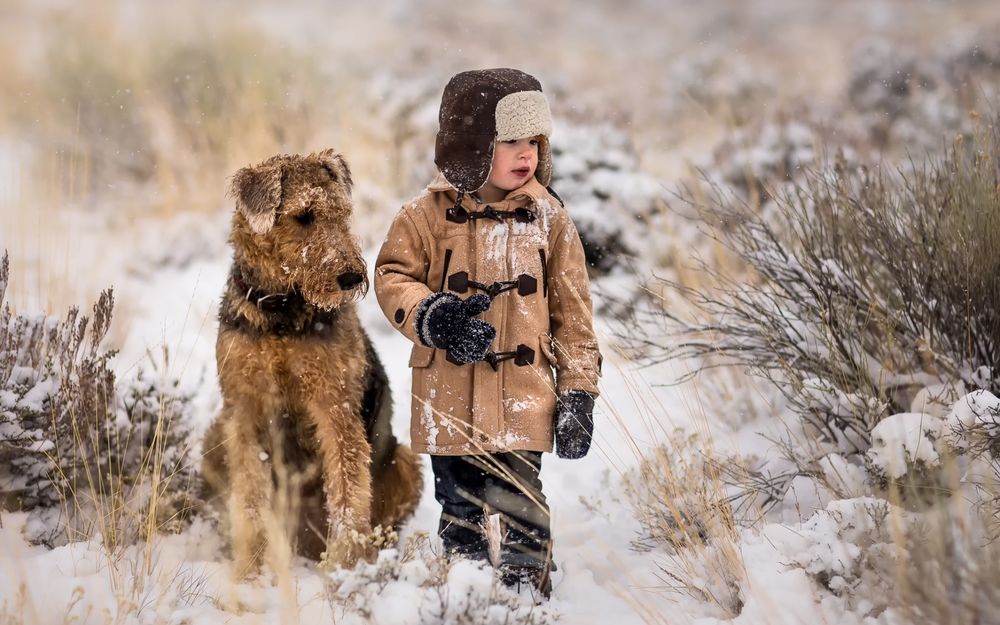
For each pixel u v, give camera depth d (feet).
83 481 26.43
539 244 23.97
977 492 22.06
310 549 27.20
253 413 25.62
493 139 23.43
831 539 21.07
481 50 150.51
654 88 106.63
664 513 25.58
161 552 24.77
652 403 34.63
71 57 80.07
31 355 27.94
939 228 27.40
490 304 22.39
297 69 81.00
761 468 28.04
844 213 30.22
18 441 25.31
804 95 89.61
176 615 20.88
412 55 103.60
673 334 34.01
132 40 85.92
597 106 73.97
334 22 171.22
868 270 28.58
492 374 23.24
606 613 22.29
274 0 185.88
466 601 19.26
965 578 17.79
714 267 38.45
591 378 23.56
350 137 66.18
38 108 74.59
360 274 24.81
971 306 26.14
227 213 58.95
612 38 191.83
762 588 20.88
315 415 25.82
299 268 24.61
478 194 24.30
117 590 21.61
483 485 24.44
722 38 187.73
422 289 22.99
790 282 30.32
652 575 24.20
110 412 27.04
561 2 235.81
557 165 47.24
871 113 72.13
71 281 45.50
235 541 24.45
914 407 25.59
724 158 54.80
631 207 46.70
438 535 24.79
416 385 24.06
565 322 24.25
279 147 65.36
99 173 64.95
